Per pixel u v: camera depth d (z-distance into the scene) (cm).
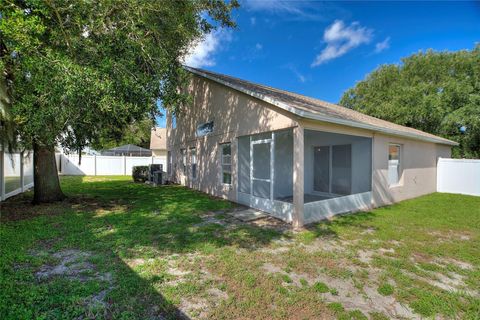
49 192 814
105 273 334
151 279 318
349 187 891
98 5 457
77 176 1823
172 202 832
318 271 357
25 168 1129
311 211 625
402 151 947
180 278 326
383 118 1909
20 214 645
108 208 731
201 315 253
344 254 417
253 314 256
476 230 551
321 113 583
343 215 687
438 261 398
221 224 586
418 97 1764
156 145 2653
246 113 762
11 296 269
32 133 507
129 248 423
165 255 399
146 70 596
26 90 480
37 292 279
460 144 1761
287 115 605
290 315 257
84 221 578
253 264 371
